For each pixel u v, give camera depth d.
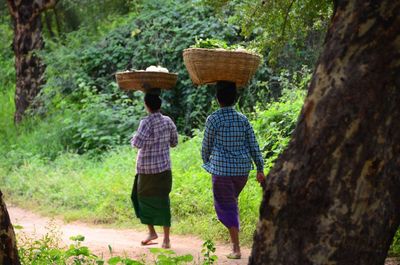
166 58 19.83
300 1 10.55
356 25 4.43
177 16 20.41
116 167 15.98
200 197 12.65
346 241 4.36
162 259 6.58
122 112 18.73
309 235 4.43
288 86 16.66
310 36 17.38
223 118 8.71
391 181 4.41
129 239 11.23
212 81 9.46
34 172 17.03
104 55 21.31
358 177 4.36
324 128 4.43
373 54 4.39
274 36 11.03
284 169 4.55
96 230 12.34
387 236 4.48
